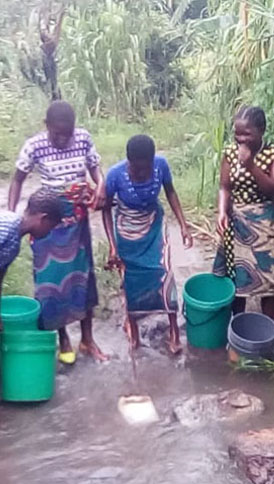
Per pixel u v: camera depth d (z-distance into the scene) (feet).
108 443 18.88
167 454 18.53
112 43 44.11
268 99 26.81
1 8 38.06
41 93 39.86
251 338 21.99
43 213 19.08
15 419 19.65
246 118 20.54
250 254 22.12
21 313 20.83
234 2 30.12
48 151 20.49
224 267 22.68
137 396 20.34
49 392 20.18
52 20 38.42
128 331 22.39
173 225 29.86
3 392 20.15
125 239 21.72
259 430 19.15
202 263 27.12
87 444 18.84
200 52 35.45
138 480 17.75
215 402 19.88
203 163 31.14
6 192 32.58
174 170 34.60
